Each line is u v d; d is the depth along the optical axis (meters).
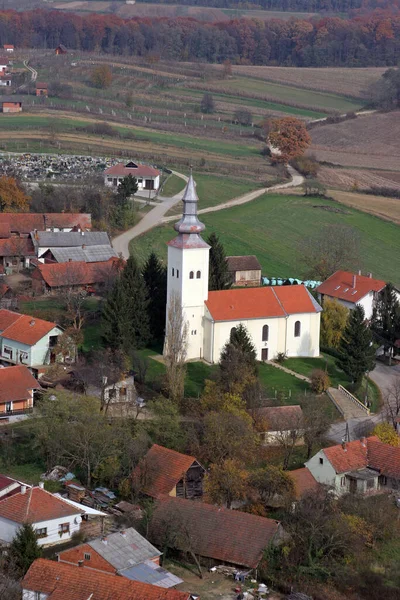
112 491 123.69
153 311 173.75
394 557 112.69
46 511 109.69
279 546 109.81
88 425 128.38
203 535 110.69
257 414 141.88
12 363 162.12
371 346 168.62
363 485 129.00
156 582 99.19
